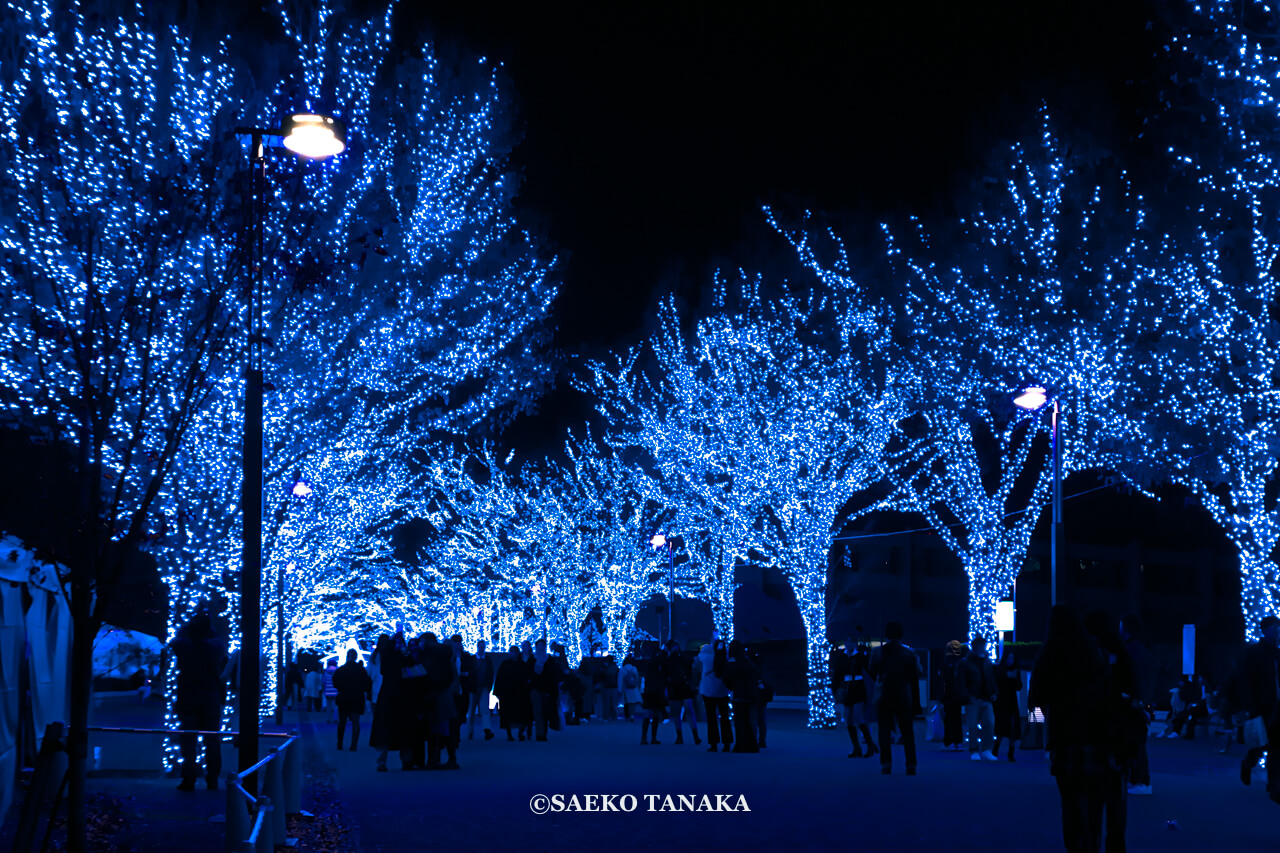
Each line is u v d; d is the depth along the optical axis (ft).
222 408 50.83
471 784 50.01
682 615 197.06
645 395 104.12
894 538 197.26
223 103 49.83
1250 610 67.62
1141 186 64.80
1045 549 211.41
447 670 58.34
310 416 63.52
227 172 44.11
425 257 62.80
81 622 28.48
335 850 32.89
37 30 42.83
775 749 71.15
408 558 156.25
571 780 51.42
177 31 47.83
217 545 54.90
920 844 32.60
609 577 140.67
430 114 61.67
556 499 141.28
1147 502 213.46
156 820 38.40
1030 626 205.87
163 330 39.40
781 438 90.02
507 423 74.74
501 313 67.10
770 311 89.15
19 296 36.86
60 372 36.65
